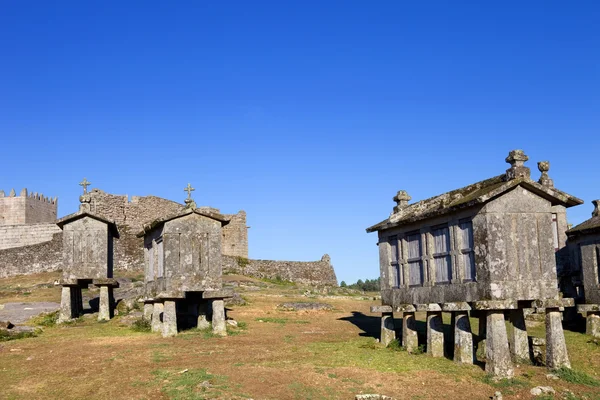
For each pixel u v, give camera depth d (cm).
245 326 2558
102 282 2800
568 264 2541
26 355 1902
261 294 4028
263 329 2502
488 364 1582
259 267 5834
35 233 6103
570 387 1508
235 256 5934
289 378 1557
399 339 2092
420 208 1948
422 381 1551
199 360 1789
